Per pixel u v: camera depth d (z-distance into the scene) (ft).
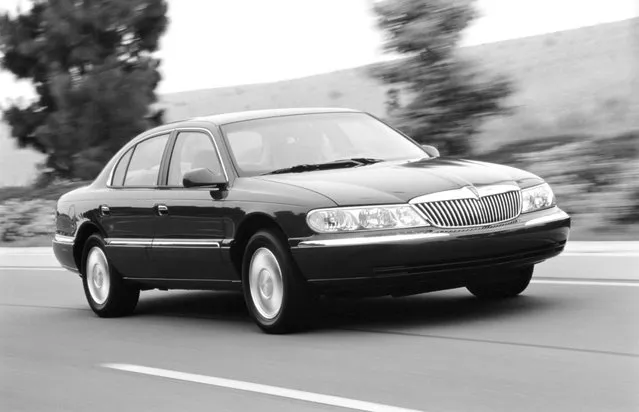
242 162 31.76
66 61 98.78
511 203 28.94
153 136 36.09
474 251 27.91
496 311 30.30
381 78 68.18
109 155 95.20
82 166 93.56
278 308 29.32
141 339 31.48
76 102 95.76
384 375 23.15
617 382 20.70
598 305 29.86
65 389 24.72
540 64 235.61
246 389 22.90
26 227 81.61
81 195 38.34
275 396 21.95
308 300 29.01
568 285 33.86
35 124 101.71
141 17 99.30
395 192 28.27
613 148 61.67
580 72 217.97
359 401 20.85
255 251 29.94
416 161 31.71
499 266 28.45
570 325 27.20
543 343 25.17
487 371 22.62
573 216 51.37
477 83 66.80
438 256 27.61
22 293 46.80
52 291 46.68
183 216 32.53
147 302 40.19
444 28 66.33
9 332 35.27
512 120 86.58
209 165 32.37
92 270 37.68
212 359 26.96
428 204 27.96
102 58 98.89
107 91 95.50
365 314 32.01
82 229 37.83
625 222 49.06
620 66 210.59
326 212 28.12
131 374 25.89
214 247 31.37
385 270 27.58
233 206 30.58
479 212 28.27
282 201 29.01
